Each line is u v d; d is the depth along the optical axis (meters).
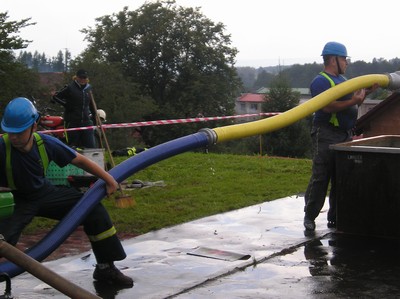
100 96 44.19
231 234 6.34
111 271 4.69
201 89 50.06
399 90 6.73
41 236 6.37
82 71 9.84
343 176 6.20
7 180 4.16
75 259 5.41
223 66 52.41
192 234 6.35
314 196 6.40
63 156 4.33
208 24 52.59
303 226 6.68
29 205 4.28
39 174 4.24
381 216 6.05
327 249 5.75
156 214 7.26
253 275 4.96
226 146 44.69
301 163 12.20
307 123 43.84
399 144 6.90
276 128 5.68
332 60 6.18
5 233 4.09
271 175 10.58
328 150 6.30
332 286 4.68
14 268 3.97
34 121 4.09
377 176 6.02
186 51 52.16
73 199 4.47
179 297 4.43
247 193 8.76
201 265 5.22
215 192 8.78
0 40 23.92
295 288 4.63
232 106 52.47
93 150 8.36
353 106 6.27
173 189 9.07
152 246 5.86
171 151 4.90
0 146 4.09
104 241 4.59
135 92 46.66
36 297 4.42
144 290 4.58
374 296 4.45
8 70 24.83
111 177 4.49
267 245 5.89
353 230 6.23
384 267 5.17
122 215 7.20
